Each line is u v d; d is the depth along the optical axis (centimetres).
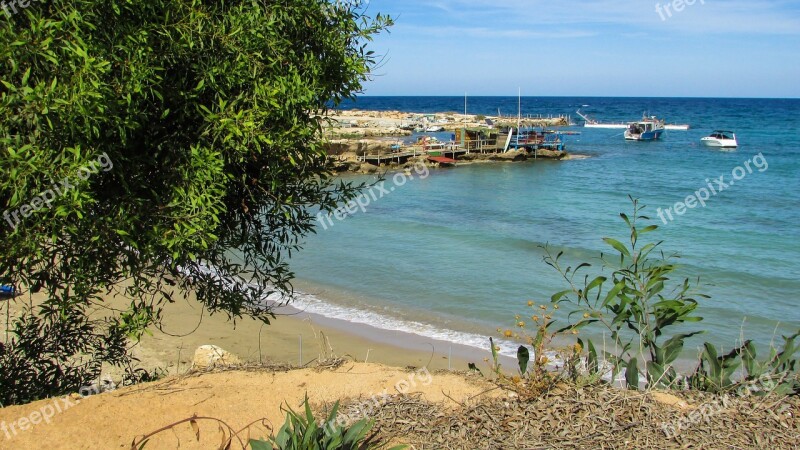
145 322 479
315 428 364
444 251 2136
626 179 4119
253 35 458
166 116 456
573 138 7275
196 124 464
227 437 406
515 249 2177
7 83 379
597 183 3959
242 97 457
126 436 401
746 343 499
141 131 445
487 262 1977
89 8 414
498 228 2577
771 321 1417
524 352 497
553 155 5359
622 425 413
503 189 3747
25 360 554
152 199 449
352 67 516
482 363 1138
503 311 1488
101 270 445
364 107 16325
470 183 3997
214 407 443
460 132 5503
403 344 1267
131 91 405
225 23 462
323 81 510
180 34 443
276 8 482
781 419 423
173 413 431
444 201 3309
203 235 442
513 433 409
